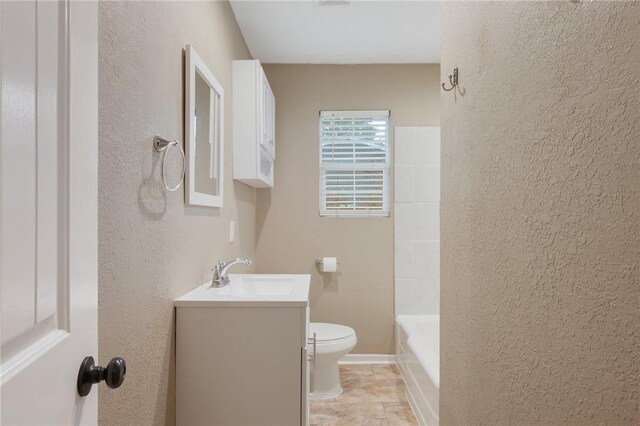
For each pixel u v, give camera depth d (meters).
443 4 1.55
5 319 0.41
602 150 0.61
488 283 1.07
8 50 0.41
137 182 1.10
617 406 0.58
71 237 0.56
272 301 1.40
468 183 1.24
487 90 1.08
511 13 0.93
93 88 0.64
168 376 1.34
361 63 3.19
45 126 0.49
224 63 2.14
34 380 0.46
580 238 0.67
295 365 1.40
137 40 1.10
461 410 1.30
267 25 2.56
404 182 3.17
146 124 1.16
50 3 0.51
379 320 3.17
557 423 0.74
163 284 1.30
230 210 2.25
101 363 0.92
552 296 0.76
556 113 0.74
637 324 0.54
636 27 0.54
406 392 2.61
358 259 3.17
